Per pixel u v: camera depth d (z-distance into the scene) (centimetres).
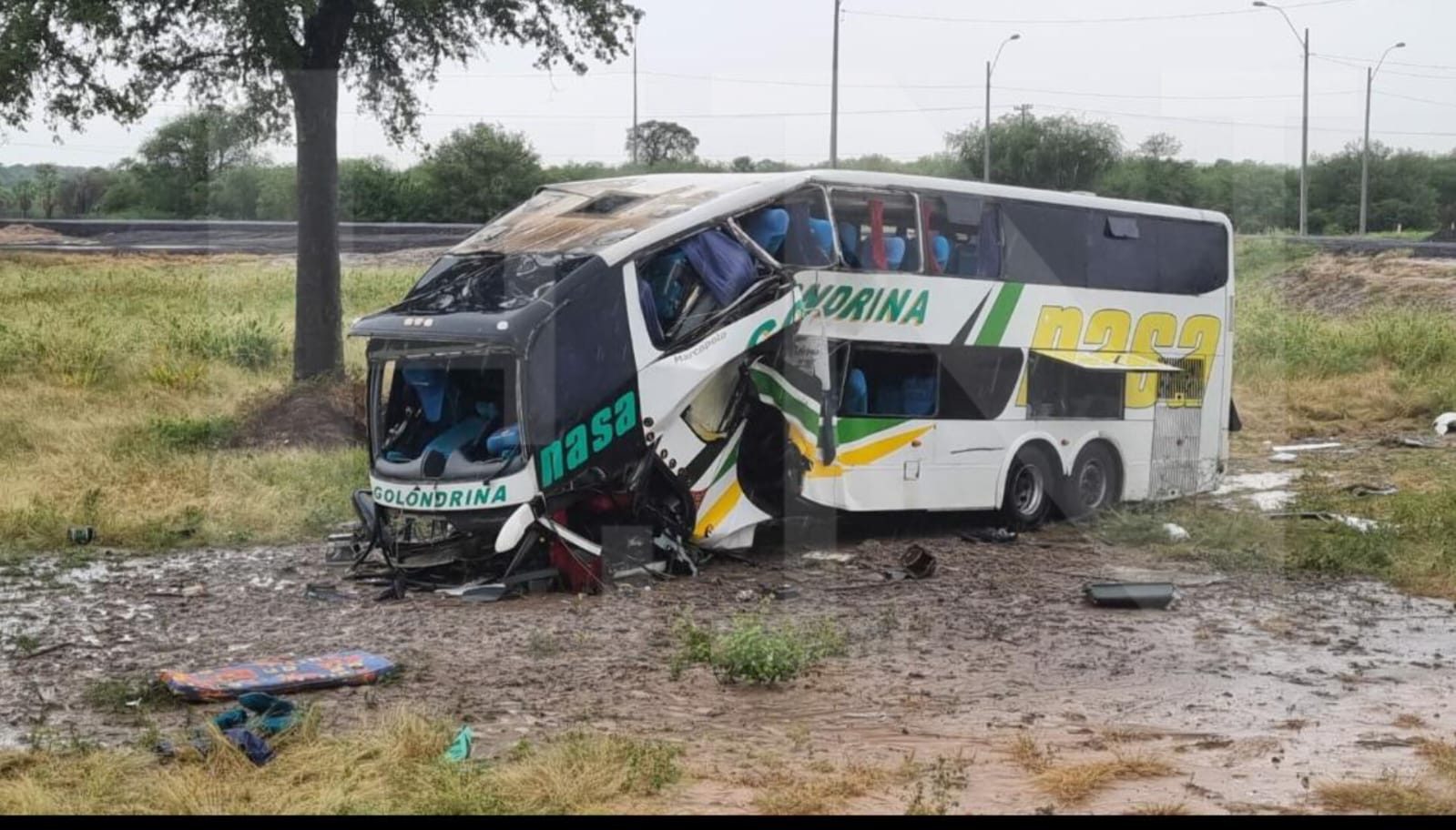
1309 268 4016
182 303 2750
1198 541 1526
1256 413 2519
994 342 1638
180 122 2562
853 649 1088
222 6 2036
